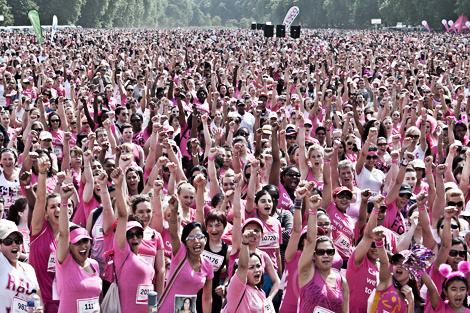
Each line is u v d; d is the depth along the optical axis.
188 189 10.79
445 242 9.63
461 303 8.68
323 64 34.56
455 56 47.41
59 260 8.48
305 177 12.64
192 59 43.94
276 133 11.94
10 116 19.72
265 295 9.29
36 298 8.16
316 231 8.47
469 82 28.84
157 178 12.01
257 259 8.57
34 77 28.39
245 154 13.91
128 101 20.83
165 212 10.48
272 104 22.44
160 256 9.40
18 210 10.34
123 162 12.03
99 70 28.55
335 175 12.50
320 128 16.70
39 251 9.37
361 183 13.43
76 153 13.16
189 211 10.98
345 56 45.62
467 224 11.31
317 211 9.02
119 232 8.80
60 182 8.46
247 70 30.83
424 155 16.02
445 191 11.78
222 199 10.86
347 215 10.96
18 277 8.59
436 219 11.38
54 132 16.61
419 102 18.88
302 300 8.48
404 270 8.75
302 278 8.52
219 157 13.43
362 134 18.66
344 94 25.61
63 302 8.49
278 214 10.85
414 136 15.89
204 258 8.95
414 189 12.86
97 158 14.19
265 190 10.40
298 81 26.00
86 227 10.45
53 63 34.44
